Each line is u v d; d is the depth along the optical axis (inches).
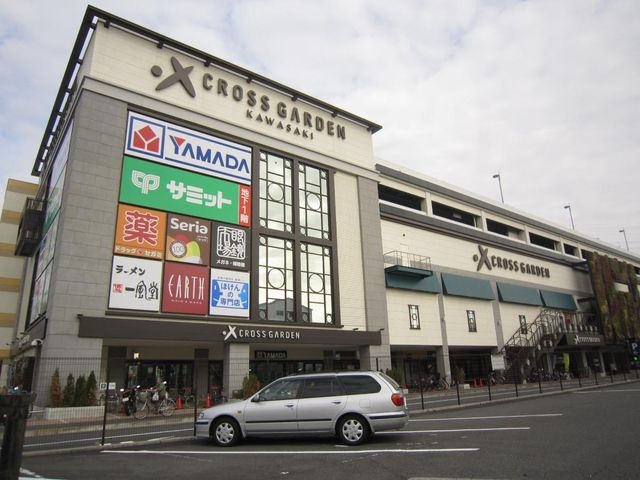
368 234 1263.5
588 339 1769.2
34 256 1178.0
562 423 508.1
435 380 1364.4
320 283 1135.0
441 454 359.6
